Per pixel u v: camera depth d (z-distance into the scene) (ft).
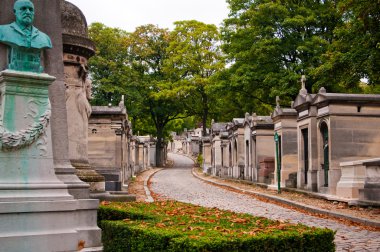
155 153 248.52
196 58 190.39
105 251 26.09
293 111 95.25
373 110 72.33
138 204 39.45
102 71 181.27
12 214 23.62
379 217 46.98
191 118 271.49
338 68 73.87
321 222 46.62
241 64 127.34
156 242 21.81
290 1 121.80
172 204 40.68
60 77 29.04
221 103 173.37
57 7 29.35
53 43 28.78
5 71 24.30
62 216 25.12
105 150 101.60
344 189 63.72
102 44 183.32
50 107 25.85
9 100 24.54
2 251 22.97
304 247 22.33
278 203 67.36
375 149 71.72
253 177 117.29
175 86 189.67
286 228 24.62
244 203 67.21
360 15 58.34
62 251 24.68
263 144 114.73
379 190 55.93
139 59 201.26
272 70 121.49
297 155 92.94
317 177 76.02
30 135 24.76
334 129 71.46
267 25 122.31
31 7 25.88
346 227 42.86
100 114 101.65
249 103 145.28
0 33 25.29
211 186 110.01
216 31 190.19
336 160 70.95
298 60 122.11
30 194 24.43
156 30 204.13
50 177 25.59
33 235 23.86
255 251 20.93
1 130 24.06
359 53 67.67
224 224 26.89
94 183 50.47
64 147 29.14
